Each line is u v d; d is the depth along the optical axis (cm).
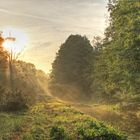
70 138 2222
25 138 2300
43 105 4125
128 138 2544
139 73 3328
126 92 3806
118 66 3572
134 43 3164
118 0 3619
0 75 5806
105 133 2214
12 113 3447
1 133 2434
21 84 5850
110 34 4384
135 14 3206
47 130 2561
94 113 4103
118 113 4062
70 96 7931
